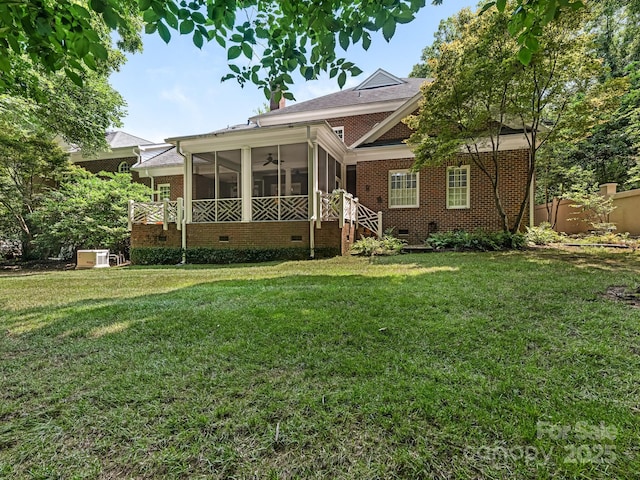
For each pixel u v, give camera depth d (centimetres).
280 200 998
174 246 1066
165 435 159
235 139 1009
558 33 732
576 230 1216
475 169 1078
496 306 343
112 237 1260
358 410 173
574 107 795
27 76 566
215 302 420
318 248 935
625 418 159
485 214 1068
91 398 195
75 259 1404
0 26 190
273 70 278
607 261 596
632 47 1369
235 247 1005
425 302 368
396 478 129
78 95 916
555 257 666
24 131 887
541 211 1430
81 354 264
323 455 143
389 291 429
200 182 1216
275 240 975
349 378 209
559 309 322
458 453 141
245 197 1031
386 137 1210
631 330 263
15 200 1391
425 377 206
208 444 151
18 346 285
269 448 148
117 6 198
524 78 787
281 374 218
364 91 1537
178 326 325
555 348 240
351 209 1037
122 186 1368
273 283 542
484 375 206
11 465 142
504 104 843
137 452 148
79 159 1720
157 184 1577
